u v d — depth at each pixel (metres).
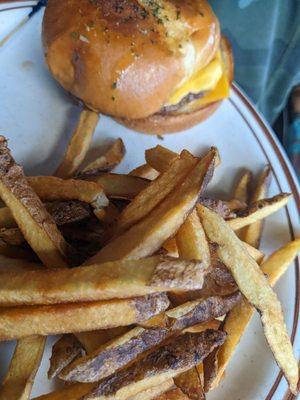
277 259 0.22
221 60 0.26
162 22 0.23
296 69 0.30
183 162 0.18
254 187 0.26
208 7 0.24
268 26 0.30
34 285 0.15
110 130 0.25
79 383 0.17
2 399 0.17
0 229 0.19
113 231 0.18
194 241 0.18
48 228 0.18
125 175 0.21
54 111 0.25
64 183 0.19
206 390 0.17
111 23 0.22
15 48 0.26
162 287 0.15
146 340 0.16
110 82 0.23
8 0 0.26
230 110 0.27
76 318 0.16
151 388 0.17
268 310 0.18
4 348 0.19
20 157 0.24
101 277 0.15
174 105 0.24
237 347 0.22
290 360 0.18
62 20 0.23
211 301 0.18
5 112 0.25
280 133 0.31
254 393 0.21
